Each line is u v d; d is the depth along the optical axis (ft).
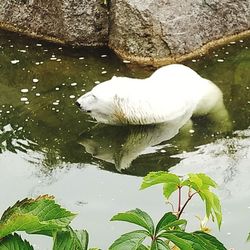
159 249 4.17
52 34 21.43
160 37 19.69
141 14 19.75
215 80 18.56
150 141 15.38
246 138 15.40
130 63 19.83
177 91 16.65
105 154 14.97
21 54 20.62
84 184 13.75
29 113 16.89
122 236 4.26
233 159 14.48
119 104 15.87
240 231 11.83
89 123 16.31
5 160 14.88
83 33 20.93
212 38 20.75
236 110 16.70
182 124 16.01
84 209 12.75
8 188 13.80
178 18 19.93
